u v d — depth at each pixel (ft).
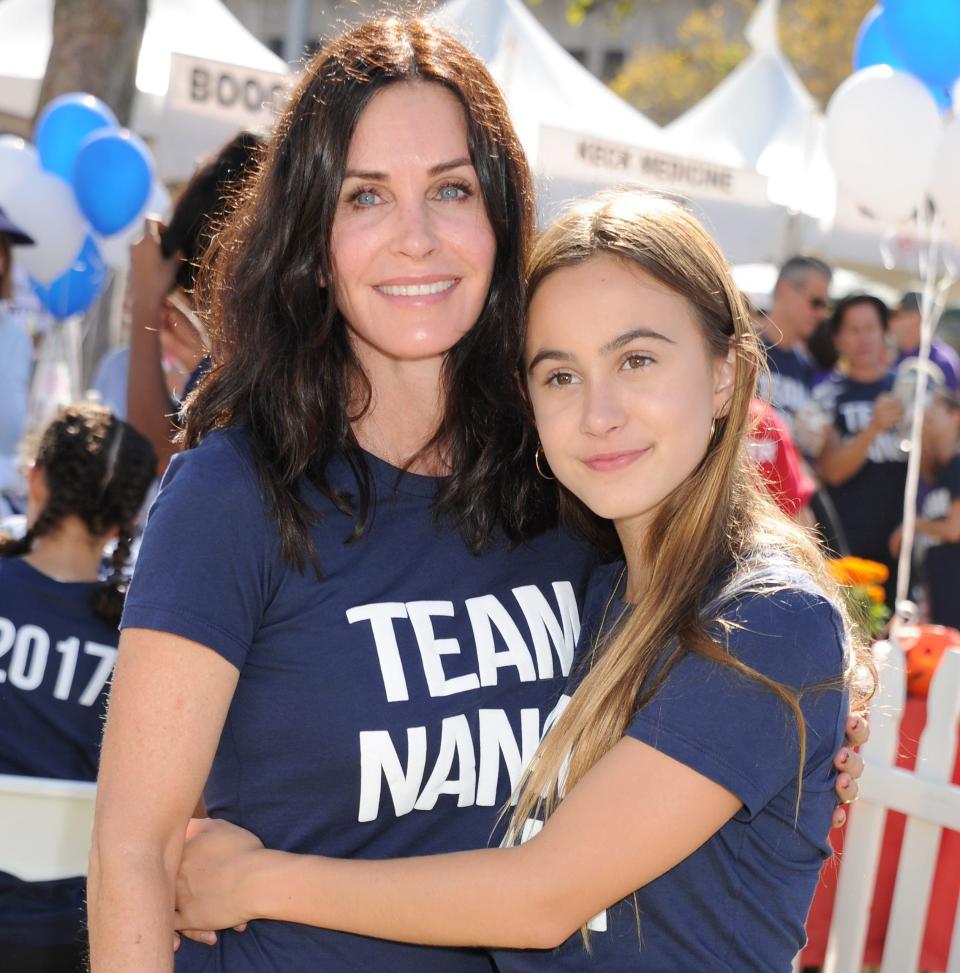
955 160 13.66
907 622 13.82
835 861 8.41
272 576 4.51
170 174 14.94
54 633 7.67
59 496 7.98
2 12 21.50
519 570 5.19
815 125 24.23
